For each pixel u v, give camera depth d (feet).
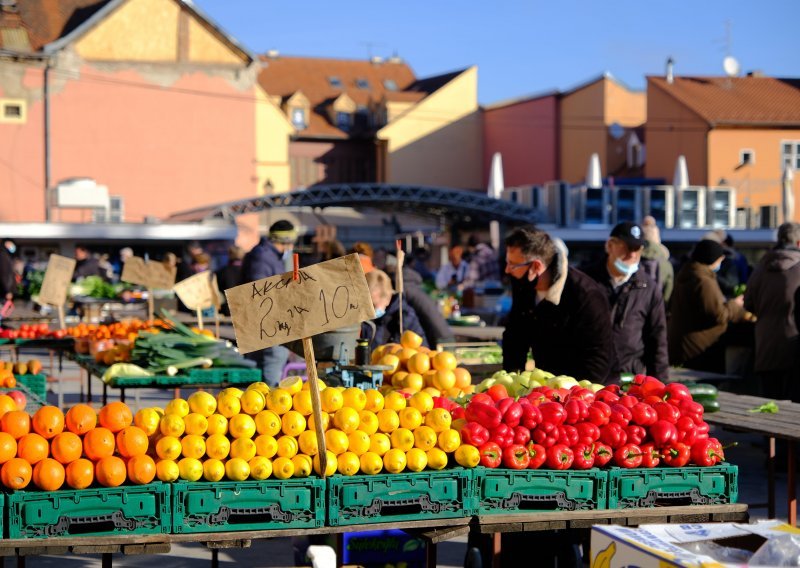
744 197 178.81
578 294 19.86
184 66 171.83
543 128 207.82
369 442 15.75
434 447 15.96
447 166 214.28
